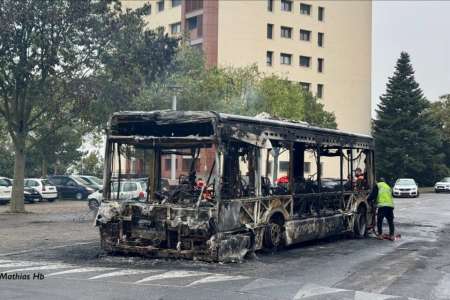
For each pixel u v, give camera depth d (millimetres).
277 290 9250
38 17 24703
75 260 12445
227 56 62250
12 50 25109
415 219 24344
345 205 17312
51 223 21750
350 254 13820
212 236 11758
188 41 42125
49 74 26516
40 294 8742
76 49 26578
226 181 12234
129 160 13555
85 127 31078
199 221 11758
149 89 32938
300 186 15195
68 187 39125
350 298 8719
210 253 11781
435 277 10633
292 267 11672
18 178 27469
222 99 39469
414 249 14867
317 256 13414
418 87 59531
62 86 26406
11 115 27594
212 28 61406
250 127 12695
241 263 12062
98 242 15758
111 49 26844
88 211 28266
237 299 8539
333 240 17141
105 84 26078
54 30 25547
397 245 15836
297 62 68250
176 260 12172
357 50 73875
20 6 24438
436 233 19078
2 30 24156
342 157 17125
